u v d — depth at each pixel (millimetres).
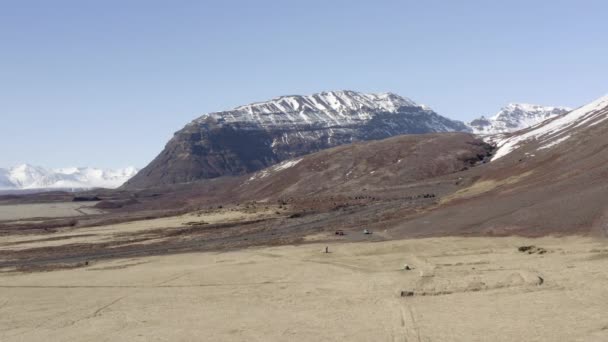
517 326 40812
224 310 53312
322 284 61688
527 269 58281
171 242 115875
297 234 111625
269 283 64750
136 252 105250
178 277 72062
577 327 39438
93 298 63062
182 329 47594
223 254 91500
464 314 44875
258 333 44938
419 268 66250
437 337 40125
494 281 54219
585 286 49594
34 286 72562
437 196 150500
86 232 143750
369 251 82438
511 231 82750
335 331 43594
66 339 47188
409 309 47812
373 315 46969
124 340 45562
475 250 75375
